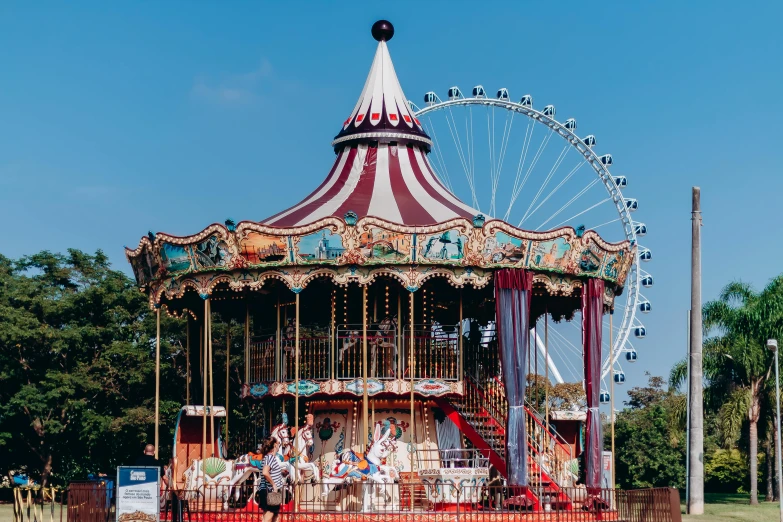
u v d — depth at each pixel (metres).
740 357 61.06
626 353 63.06
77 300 63.69
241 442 45.34
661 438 75.62
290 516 32.91
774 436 66.62
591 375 37.53
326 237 35.28
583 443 42.84
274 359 38.41
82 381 60.53
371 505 33.59
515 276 36.00
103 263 68.62
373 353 36.94
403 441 38.06
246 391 39.22
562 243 36.66
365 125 41.06
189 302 41.88
